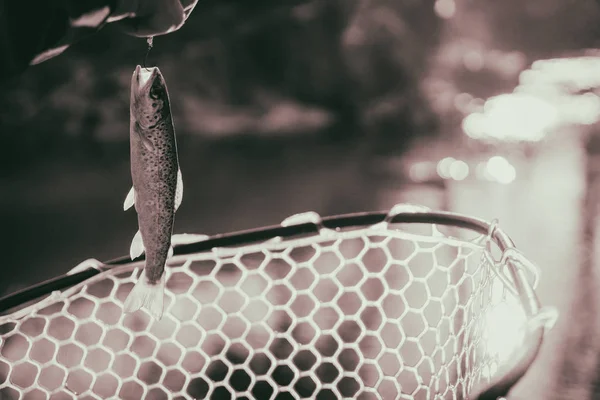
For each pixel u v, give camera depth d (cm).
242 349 558
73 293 248
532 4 6106
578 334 643
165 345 582
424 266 604
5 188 1948
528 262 172
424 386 249
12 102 2484
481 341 216
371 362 260
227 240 258
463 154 2089
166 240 196
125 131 2638
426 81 3384
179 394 270
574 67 5322
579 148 2072
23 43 156
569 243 1021
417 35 3444
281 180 1916
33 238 1423
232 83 2969
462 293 285
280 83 3067
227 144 2645
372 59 3100
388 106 3027
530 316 142
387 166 1995
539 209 1314
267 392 494
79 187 1950
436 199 1511
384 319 258
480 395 118
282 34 3033
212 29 2992
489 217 1273
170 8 180
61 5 159
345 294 613
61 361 566
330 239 258
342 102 3084
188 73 2886
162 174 191
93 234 1451
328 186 1781
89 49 2692
